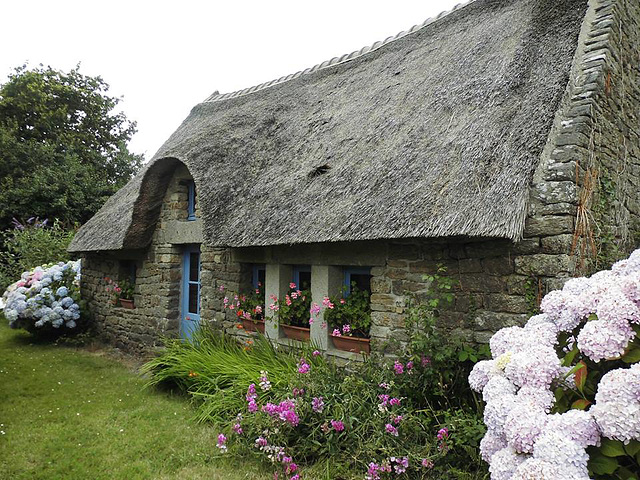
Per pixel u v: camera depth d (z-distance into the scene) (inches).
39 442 162.6
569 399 83.3
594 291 90.4
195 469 141.4
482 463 118.7
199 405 193.8
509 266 141.5
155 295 293.6
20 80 732.0
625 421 68.6
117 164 820.0
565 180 136.0
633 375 70.2
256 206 214.4
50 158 666.2
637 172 198.5
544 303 101.0
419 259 163.2
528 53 179.5
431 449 127.0
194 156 242.2
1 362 277.4
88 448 157.8
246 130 284.4
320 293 195.3
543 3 202.4
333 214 172.4
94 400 208.7
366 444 130.0
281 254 214.2
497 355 100.9
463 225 130.0
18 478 137.9
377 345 173.3
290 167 231.9
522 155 137.4
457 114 180.4
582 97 151.8
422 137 182.2
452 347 148.1
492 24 231.9
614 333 79.0
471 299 149.2
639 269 99.7
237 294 235.5
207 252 258.8
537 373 83.0
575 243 135.7
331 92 291.3
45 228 595.5
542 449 70.4
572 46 165.6
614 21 173.3
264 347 206.4
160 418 184.4
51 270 357.4
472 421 127.0
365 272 189.6
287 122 281.7
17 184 617.3
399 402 140.3
